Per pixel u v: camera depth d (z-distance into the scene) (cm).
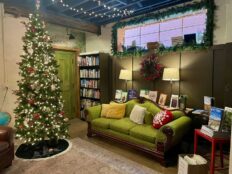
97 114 425
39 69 333
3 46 419
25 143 356
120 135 360
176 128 292
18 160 312
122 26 509
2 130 287
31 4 412
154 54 436
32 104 335
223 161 296
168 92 424
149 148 316
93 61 548
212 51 360
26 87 334
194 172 227
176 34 426
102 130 394
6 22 419
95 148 361
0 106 420
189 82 393
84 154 334
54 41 538
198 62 379
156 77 432
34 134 329
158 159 312
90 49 607
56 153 337
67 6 424
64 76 569
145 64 443
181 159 244
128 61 499
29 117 330
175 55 409
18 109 335
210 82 365
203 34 374
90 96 569
